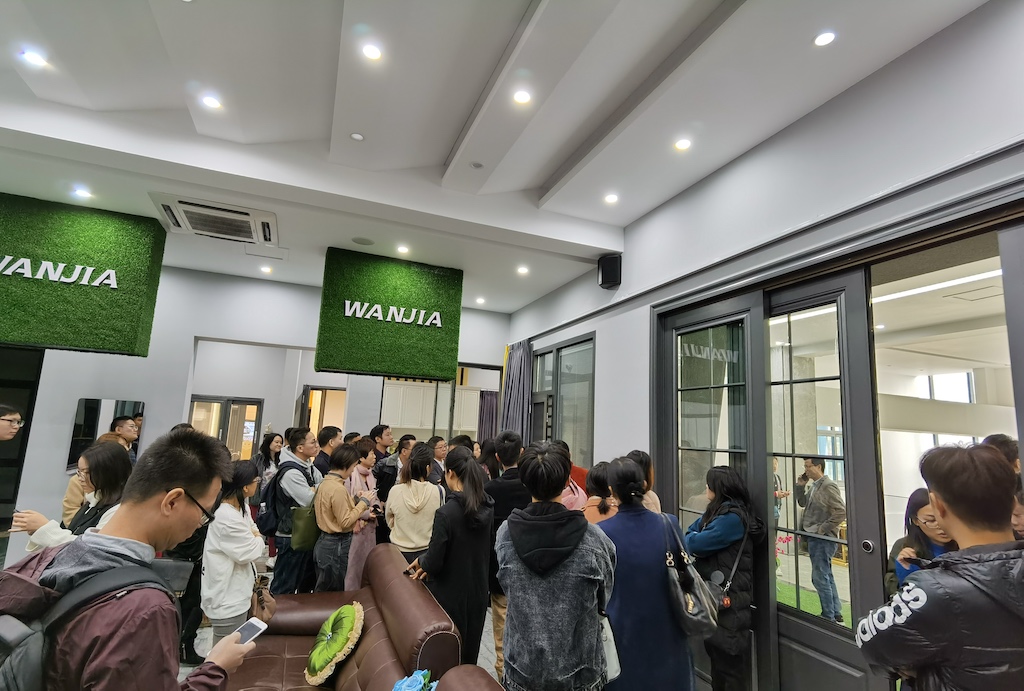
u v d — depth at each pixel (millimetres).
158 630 905
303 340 6055
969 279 4641
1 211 3826
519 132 2984
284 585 3668
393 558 2949
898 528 6102
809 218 2641
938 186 2074
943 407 6773
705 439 3398
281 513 3768
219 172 3211
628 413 4125
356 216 3830
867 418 2393
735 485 2717
